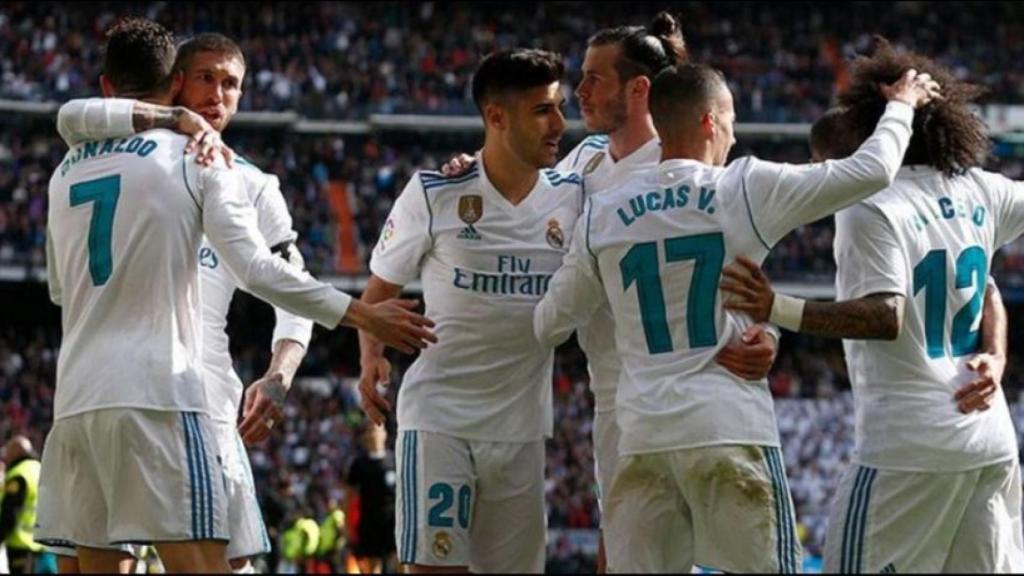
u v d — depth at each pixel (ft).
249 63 159.84
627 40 24.49
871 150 20.80
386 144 160.15
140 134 21.76
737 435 20.18
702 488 20.29
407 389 24.49
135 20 23.09
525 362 24.34
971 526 22.17
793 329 20.75
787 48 170.60
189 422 21.03
